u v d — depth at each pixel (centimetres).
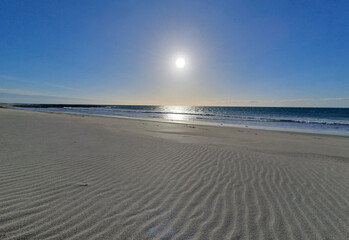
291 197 308
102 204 262
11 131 834
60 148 567
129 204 267
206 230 219
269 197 306
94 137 798
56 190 295
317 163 526
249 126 1916
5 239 185
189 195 304
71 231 204
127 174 381
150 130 1220
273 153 652
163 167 436
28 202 255
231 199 295
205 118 2988
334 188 348
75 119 1755
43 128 991
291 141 993
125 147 627
